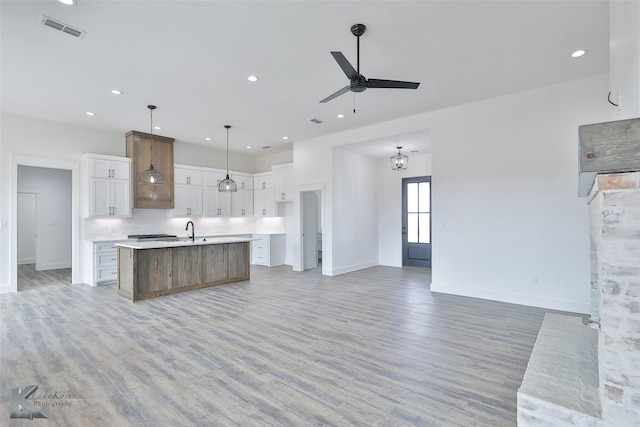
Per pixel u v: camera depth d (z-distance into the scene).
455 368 2.73
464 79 4.24
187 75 4.12
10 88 4.50
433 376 2.60
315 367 2.76
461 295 5.17
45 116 5.76
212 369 2.73
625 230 1.37
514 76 4.16
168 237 7.02
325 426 2.00
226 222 8.78
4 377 2.60
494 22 3.03
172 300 4.96
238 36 3.26
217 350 3.11
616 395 1.40
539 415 1.62
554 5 2.77
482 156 4.97
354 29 3.11
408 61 3.78
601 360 1.50
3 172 5.54
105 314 4.26
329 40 3.34
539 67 3.92
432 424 2.01
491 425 2.00
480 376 2.60
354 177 7.65
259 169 9.64
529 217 4.58
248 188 9.08
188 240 6.03
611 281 1.39
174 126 6.42
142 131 6.78
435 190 5.44
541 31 3.17
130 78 4.20
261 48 3.49
